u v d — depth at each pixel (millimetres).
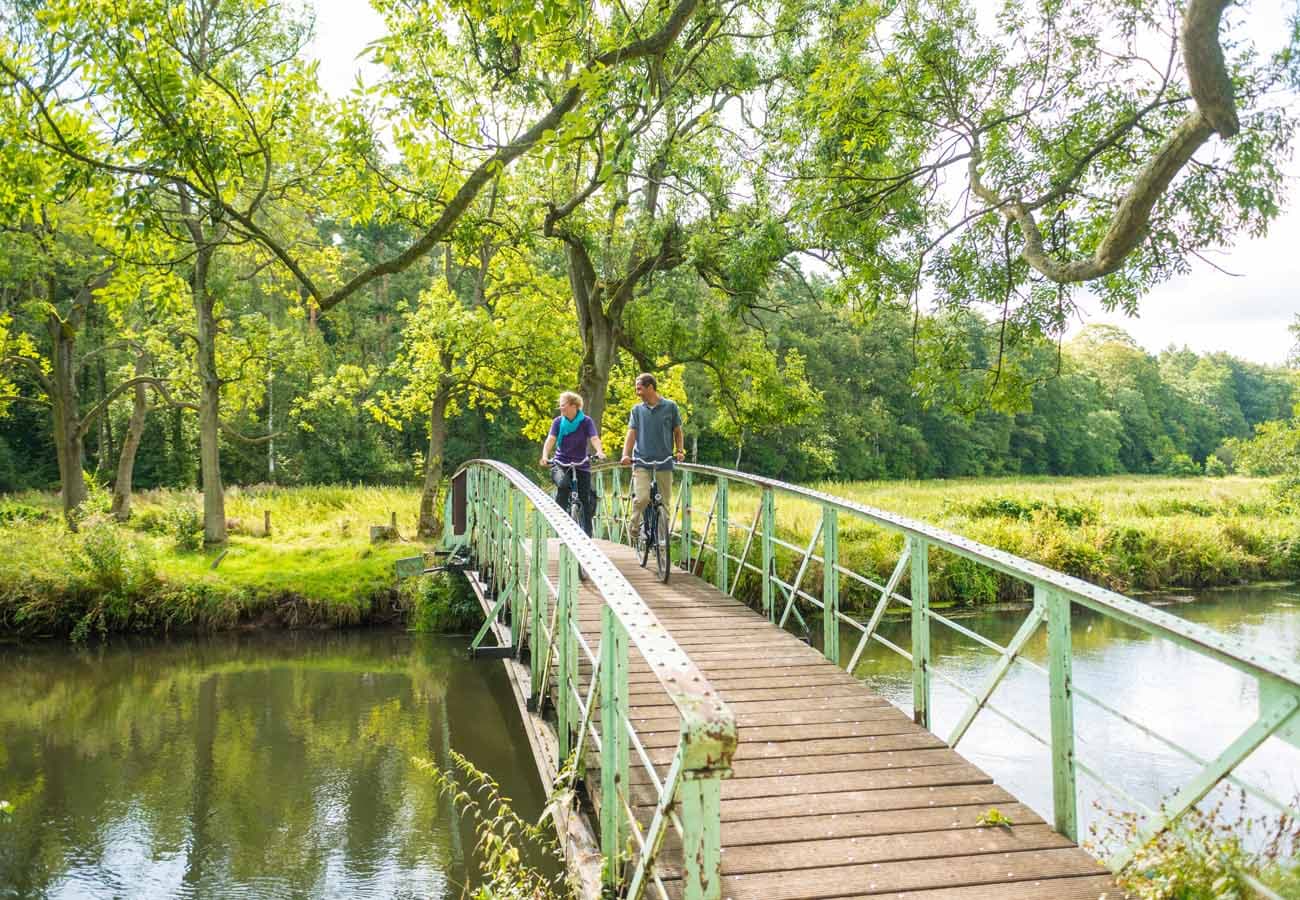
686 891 2299
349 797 9164
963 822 3887
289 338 23469
